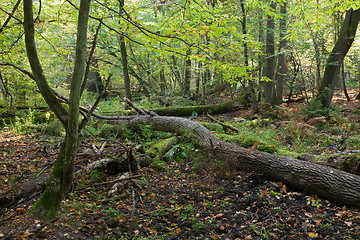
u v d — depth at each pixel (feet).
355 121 31.81
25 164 17.46
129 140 25.39
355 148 20.98
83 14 9.64
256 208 12.94
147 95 53.98
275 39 40.27
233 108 40.24
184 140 23.16
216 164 18.08
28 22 9.77
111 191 14.16
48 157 19.36
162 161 20.04
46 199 10.46
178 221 11.91
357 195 12.15
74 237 9.84
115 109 39.68
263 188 15.06
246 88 46.32
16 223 10.07
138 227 11.25
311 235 10.44
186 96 45.91
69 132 10.18
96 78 55.98
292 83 45.21
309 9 31.55
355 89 67.21
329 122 30.83
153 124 26.25
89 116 11.99
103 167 16.76
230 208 13.05
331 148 21.61
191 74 47.34
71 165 10.50
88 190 14.37
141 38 13.89
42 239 9.32
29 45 9.94
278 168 15.56
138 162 17.74
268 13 28.55
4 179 14.53
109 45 42.88
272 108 36.68
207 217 12.23
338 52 34.50
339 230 10.70
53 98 10.50
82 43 9.73
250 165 17.03
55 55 23.30
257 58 39.01
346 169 14.38
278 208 12.62
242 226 11.39
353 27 33.40
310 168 14.30
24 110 33.09
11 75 26.68
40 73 10.25
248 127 31.22
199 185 16.10
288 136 25.34
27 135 26.89
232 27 14.12
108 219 11.56
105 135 26.84
